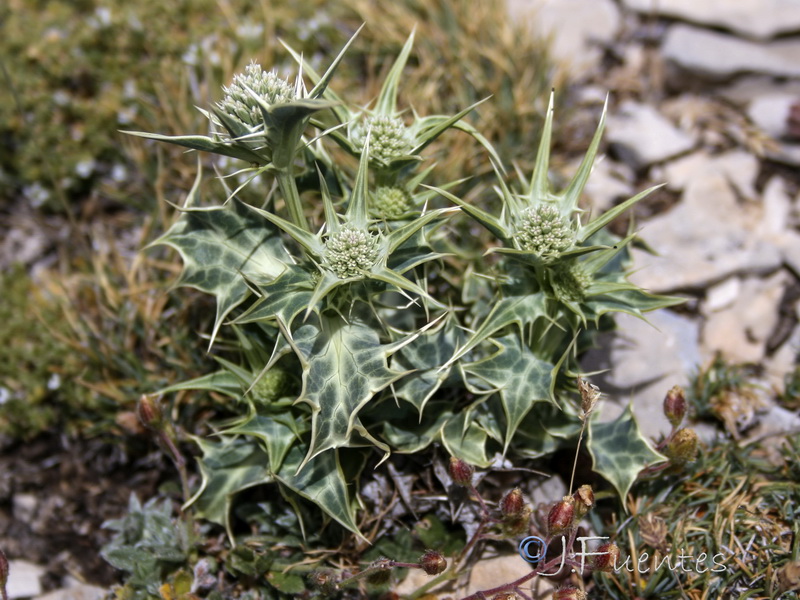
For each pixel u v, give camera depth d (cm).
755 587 20
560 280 18
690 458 20
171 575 22
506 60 31
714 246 29
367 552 21
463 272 24
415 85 31
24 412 27
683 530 21
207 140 17
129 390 25
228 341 21
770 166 32
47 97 32
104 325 26
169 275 27
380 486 21
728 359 26
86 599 23
